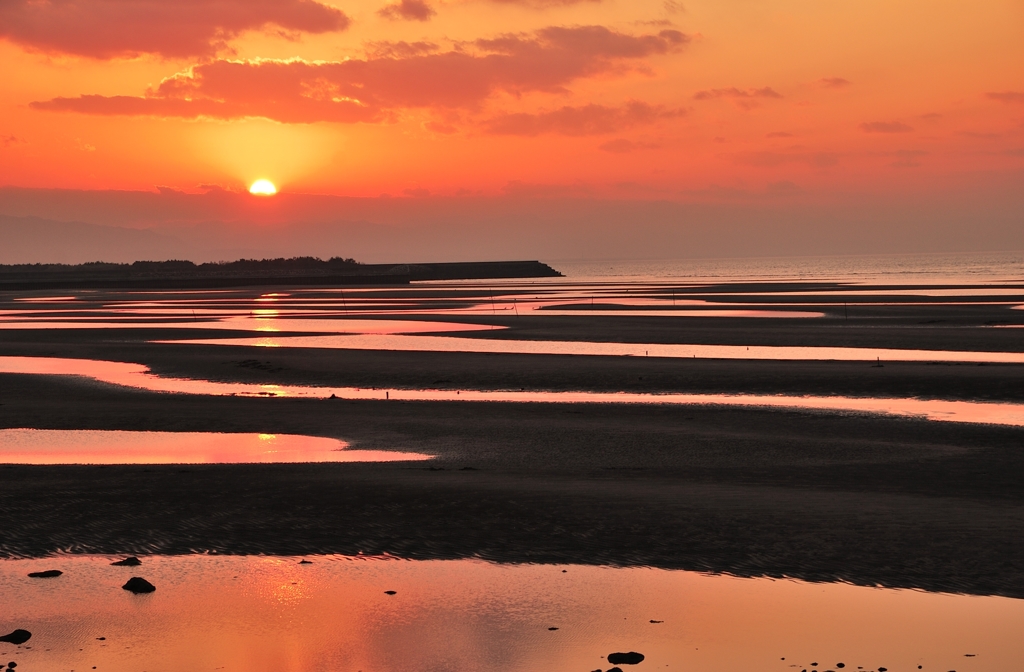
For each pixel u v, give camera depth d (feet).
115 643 39.47
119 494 63.16
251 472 70.90
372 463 75.72
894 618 41.06
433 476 68.64
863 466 72.23
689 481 66.59
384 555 50.26
